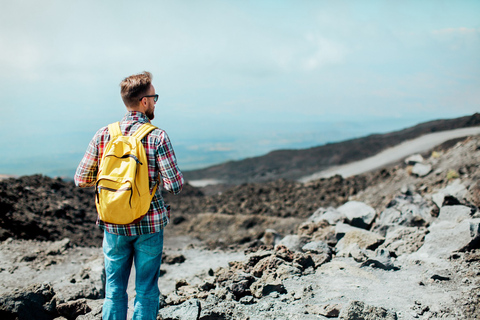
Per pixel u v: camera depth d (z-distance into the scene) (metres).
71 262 6.85
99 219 2.57
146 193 2.43
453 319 3.21
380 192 16.16
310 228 7.16
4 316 3.66
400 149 41.88
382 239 5.77
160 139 2.55
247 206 18.50
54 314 4.00
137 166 2.43
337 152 49.72
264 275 4.55
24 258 6.64
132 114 2.68
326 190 18.75
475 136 16.16
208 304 3.62
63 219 12.52
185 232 16.89
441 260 4.59
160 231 2.63
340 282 4.29
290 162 52.19
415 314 3.35
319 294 3.99
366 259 4.97
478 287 3.65
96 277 5.77
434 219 6.81
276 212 16.75
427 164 16.23
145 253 2.58
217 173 55.12
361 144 50.06
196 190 26.38
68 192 15.93
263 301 3.82
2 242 7.68
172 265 7.60
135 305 2.65
